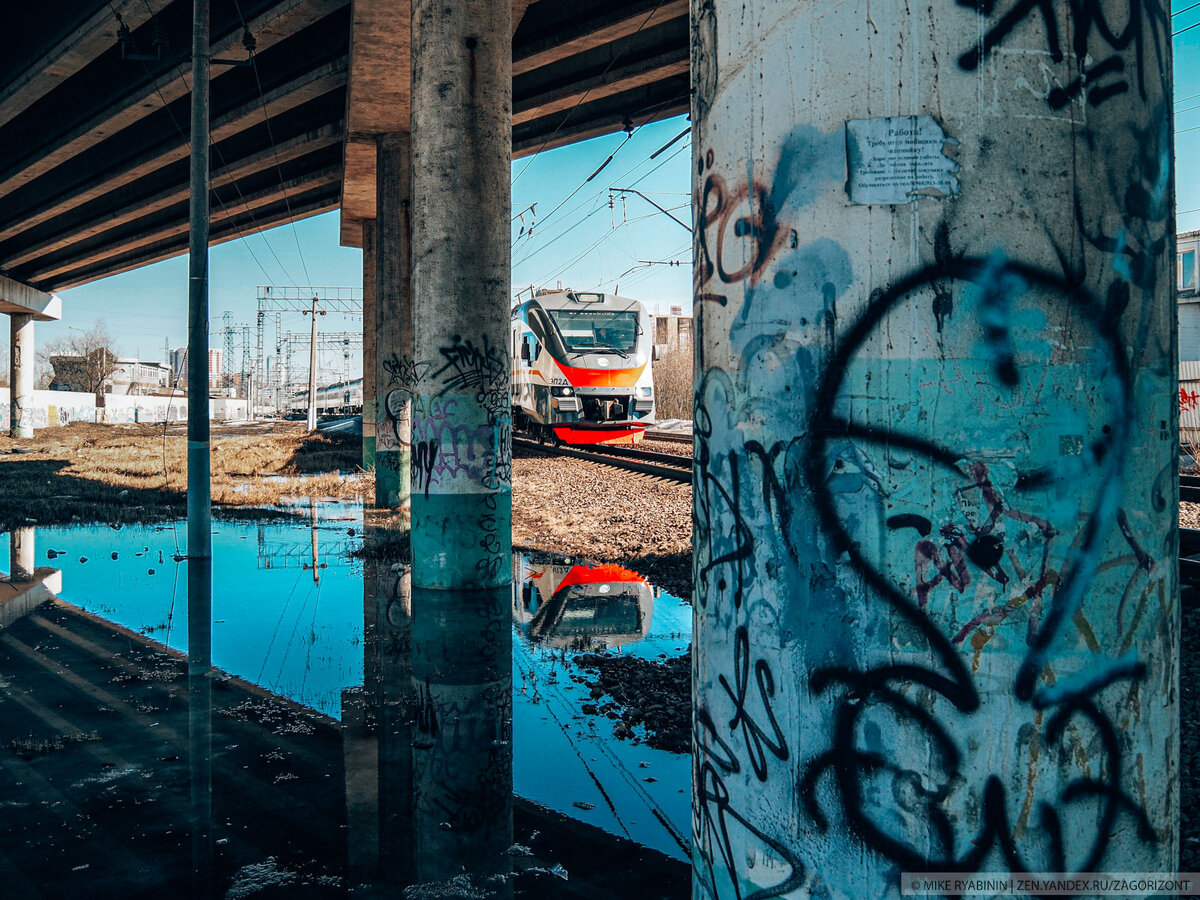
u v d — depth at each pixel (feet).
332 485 65.36
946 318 5.17
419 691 17.10
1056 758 5.10
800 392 5.48
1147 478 5.40
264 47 51.72
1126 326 5.34
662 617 23.38
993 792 5.08
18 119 76.74
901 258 5.23
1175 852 5.59
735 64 5.89
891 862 5.17
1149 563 5.38
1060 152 5.23
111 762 13.56
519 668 18.65
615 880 10.04
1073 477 5.17
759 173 5.71
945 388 5.17
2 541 38.99
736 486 5.85
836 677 5.33
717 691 6.06
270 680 17.88
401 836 11.09
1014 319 5.15
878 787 5.21
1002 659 5.09
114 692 17.17
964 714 5.10
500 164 28.68
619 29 46.60
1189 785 11.89
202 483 33.45
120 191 92.73
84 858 10.50
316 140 65.77
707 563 6.17
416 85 28.63
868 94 5.30
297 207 91.25
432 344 27.99
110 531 42.47
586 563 31.73
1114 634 5.23
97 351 271.49
